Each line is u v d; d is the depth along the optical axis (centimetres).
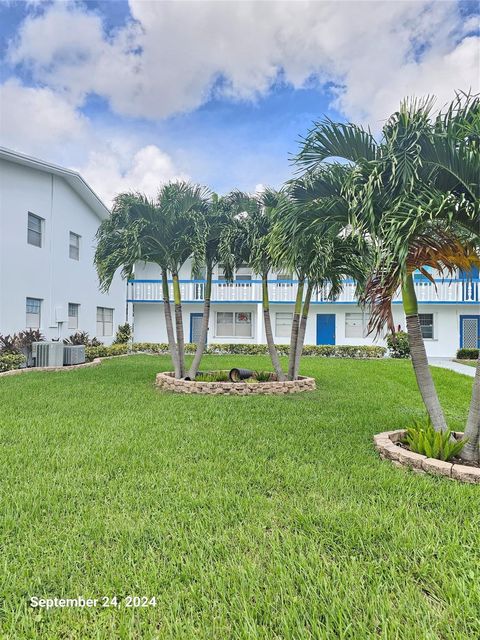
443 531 266
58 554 242
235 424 546
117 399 705
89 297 1579
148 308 2056
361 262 716
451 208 366
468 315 1756
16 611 200
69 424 530
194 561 234
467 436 393
